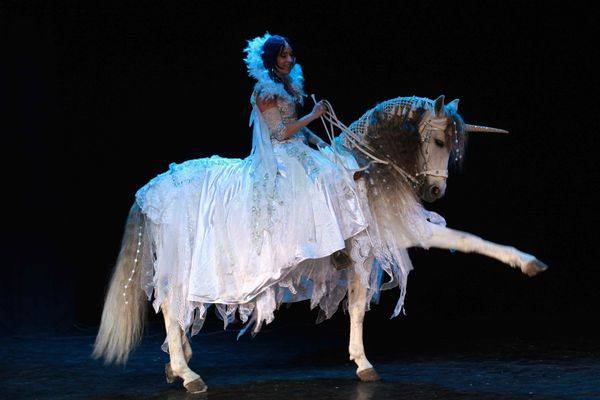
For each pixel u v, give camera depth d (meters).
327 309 5.57
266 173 5.18
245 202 5.20
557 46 8.66
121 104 8.91
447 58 8.68
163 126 8.98
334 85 8.66
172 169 5.52
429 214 5.34
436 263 9.62
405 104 5.35
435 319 8.50
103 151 9.00
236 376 5.82
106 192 9.15
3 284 8.20
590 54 8.64
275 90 5.21
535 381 5.21
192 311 5.27
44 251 8.36
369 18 8.62
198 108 8.98
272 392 5.13
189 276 5.23
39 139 8.38
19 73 8.30
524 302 9.07
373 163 5.30
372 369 5.45
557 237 9.23
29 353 7.03
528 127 8.92
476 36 8.66
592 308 8.55
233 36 8.77
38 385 5.67
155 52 8.83
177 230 5.27
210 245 5.21
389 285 5.30
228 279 5.18
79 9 8.62
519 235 9.23
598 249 9.16
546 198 9.14
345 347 7.09
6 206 8.27
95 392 5.41
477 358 6.18
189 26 8.78
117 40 8.77
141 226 5.39
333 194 5.15
